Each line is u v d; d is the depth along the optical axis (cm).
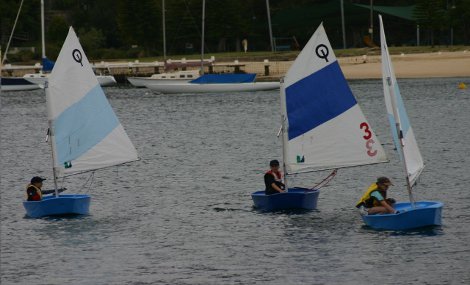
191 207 9825
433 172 11762
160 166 13100
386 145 15338
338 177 11631
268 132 17625
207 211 9562
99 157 9531
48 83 9356
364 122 9194
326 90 9206
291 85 9231
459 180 11106
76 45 9356
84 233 8619
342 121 9225
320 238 8175
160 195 10675
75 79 9450
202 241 8244
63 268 7481
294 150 9294
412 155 8562
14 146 16350
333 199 10025
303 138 9281
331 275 7112
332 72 9206
